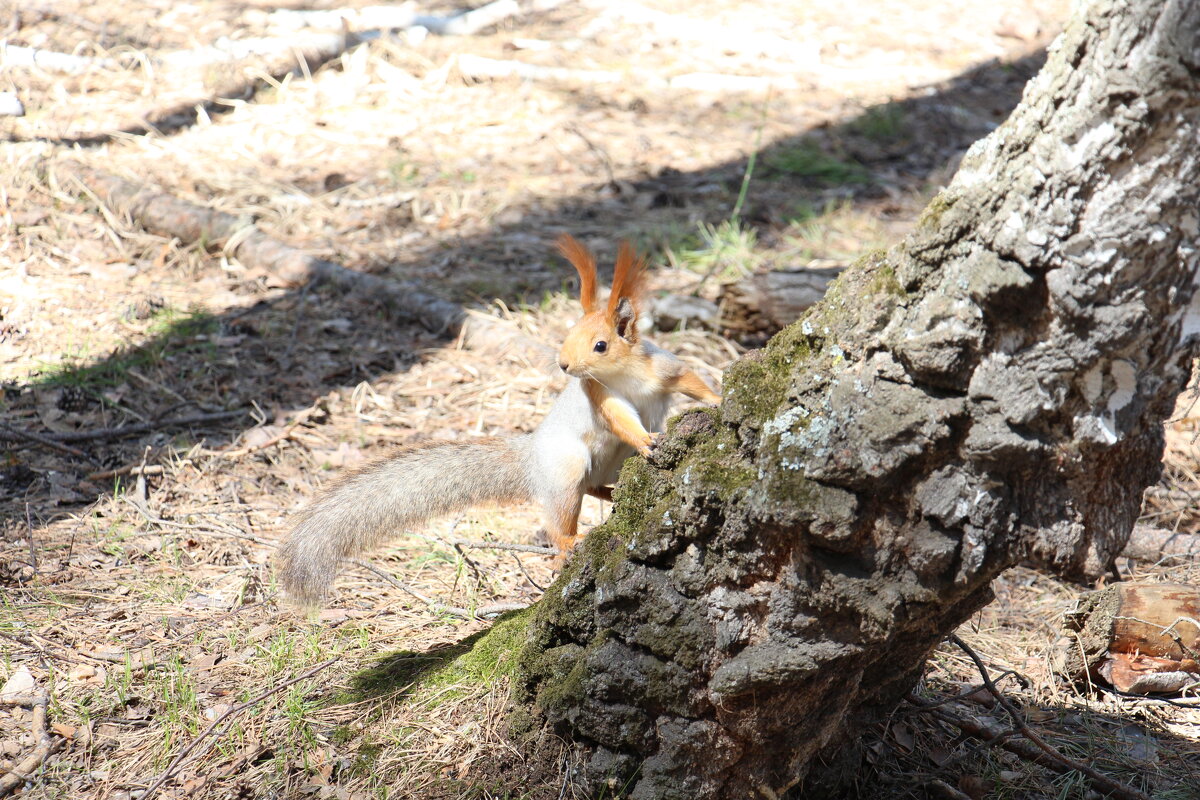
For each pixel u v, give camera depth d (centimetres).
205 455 574
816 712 310
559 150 1027
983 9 1427
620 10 1355
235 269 806
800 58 1258
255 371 672
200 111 1045
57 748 360
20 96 1064
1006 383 243
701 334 727
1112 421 241
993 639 453
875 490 267
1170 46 202
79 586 459
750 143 1061
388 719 363
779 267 814
